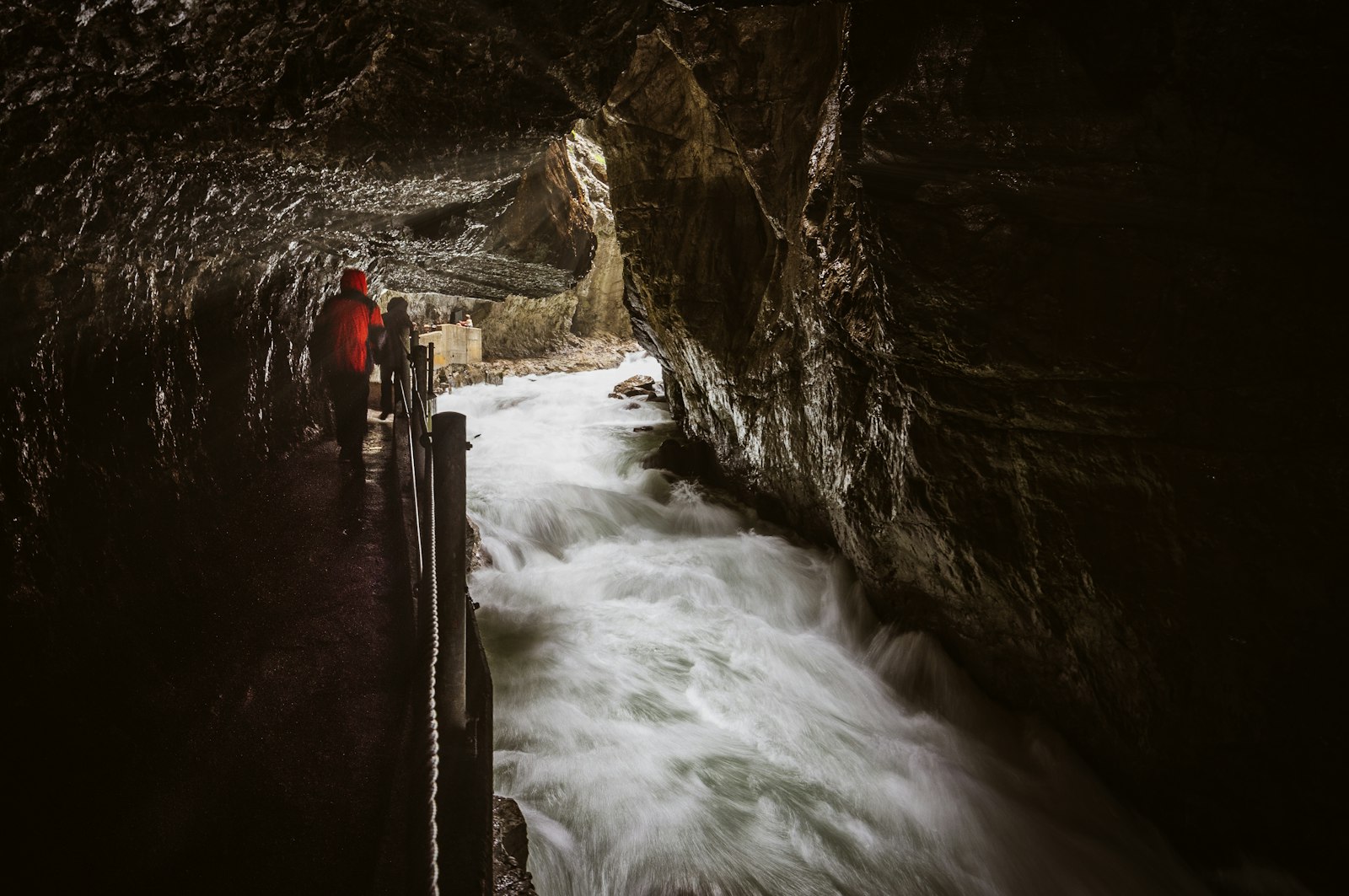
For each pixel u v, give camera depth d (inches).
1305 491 186.4
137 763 114.7
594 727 234.7
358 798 115.4
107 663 126.9
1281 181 177.6
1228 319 190.5
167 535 166.7
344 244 290.4
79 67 101.7
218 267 206.4
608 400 732.0
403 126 182.1
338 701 140.1
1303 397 184.7
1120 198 197.5
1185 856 208.2
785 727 245.6
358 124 172.9
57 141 111.4
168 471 175.0
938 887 193.5
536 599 330.0
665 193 402.6
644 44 375.9
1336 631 184.1
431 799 99.8
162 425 175.2
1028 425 226.8
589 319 1067.9
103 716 118.3
